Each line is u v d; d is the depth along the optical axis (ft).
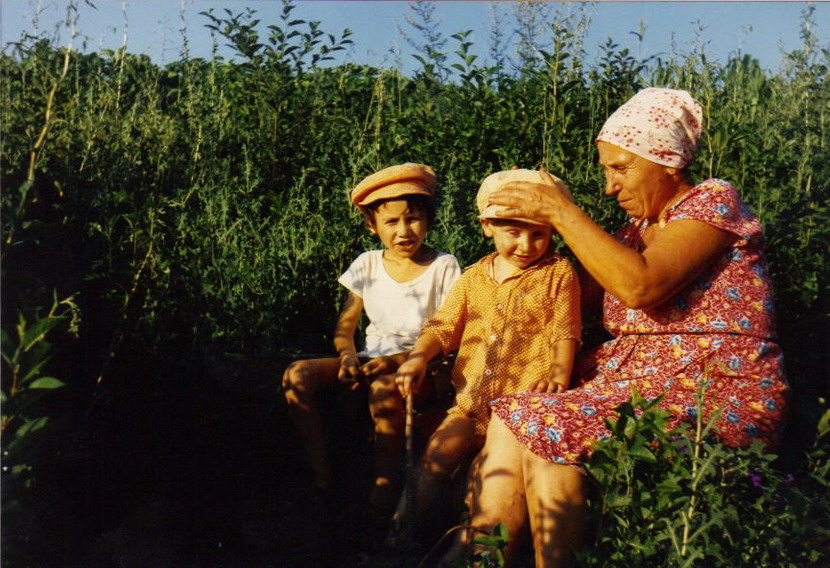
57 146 10.41
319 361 11.43
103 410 10.42
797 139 15.80
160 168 13.55
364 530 10.09
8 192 9.39
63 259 9.96
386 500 10.55
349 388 11.62
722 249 9.32
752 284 9.42
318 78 19.36
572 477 8.38
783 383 9.34
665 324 9.59
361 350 12.95
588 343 12.95
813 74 16.55
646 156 9.62
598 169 14.93
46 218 10.15
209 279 12.57
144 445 10.87
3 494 7.66
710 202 9.36
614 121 9.87
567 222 9.07
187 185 14.03
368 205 11.81
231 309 12.30
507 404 9.05
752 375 9.19
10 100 10.70
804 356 12.89
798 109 16.38
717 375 9.20
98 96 14.12
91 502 9.82
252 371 11.80
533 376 10.25
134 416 11.00
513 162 15.79
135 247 10.98
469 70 17.83
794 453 10.37
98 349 10.66
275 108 17.26
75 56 13.73
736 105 17.10
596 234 8.96
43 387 7.19
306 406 11.13
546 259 10.67
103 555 9.06
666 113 9.64
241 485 10.84
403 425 10.85
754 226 9.46
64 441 9.21
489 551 8.06
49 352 8.64
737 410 8.91
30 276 9.19
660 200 9.87
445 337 10.88
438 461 9.89
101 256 10.98
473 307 10.85
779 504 8.23
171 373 11.41
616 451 7.86
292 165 16.76
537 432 8.49
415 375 10.41
